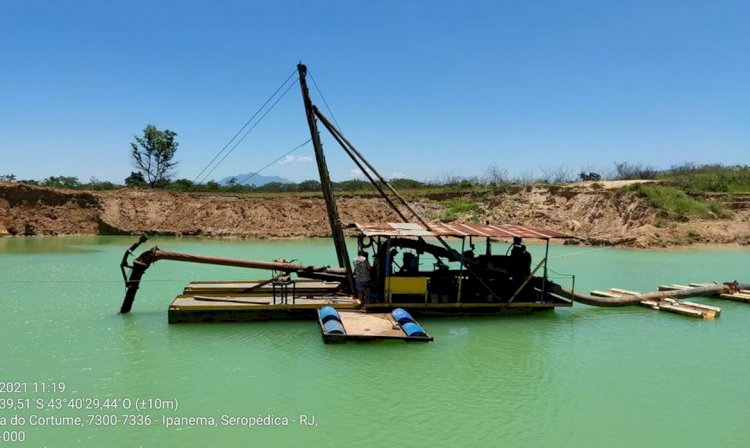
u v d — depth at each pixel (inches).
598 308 757.9
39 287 863.1
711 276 1035.3
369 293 677.3
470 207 2007.9
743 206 1705.2
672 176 2160.4
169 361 506.3
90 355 522.0
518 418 400.5
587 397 441.7
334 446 354.6
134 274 670.5
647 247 1449.3
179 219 1878.7
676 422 398.6
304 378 470.3
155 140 2596.0
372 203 2090.3
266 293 736.3
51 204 1830.7
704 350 570.6
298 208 1991.9
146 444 355.6
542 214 1827.0
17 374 473.1
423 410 410.9
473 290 720.3
